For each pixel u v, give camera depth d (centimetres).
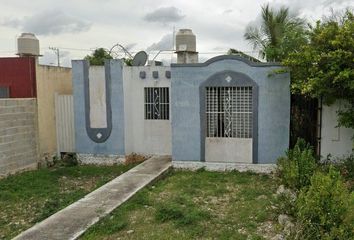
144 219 704
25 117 1202
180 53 1309
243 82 1070
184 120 1125
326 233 535
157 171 1068
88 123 1292
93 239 614
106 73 1262
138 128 1327
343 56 899
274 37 1880
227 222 686
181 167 1144
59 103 1376
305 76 988
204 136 1116
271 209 727
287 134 1060
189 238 614
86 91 1283
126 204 788
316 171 800
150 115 1317
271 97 1059
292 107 1086
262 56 1898
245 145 1092
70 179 1104
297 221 592
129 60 1474
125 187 904
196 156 1130
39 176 1112
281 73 1040
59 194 930
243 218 701
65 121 1377
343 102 1027
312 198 579
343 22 1005
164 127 1306
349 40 898
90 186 1020
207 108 1111
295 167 828
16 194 926
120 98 1262
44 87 1312
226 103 1095
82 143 1309
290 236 559
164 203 790
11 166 1133
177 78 1116
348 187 834
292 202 689
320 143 1057
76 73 1285
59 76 1405
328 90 931
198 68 1098
